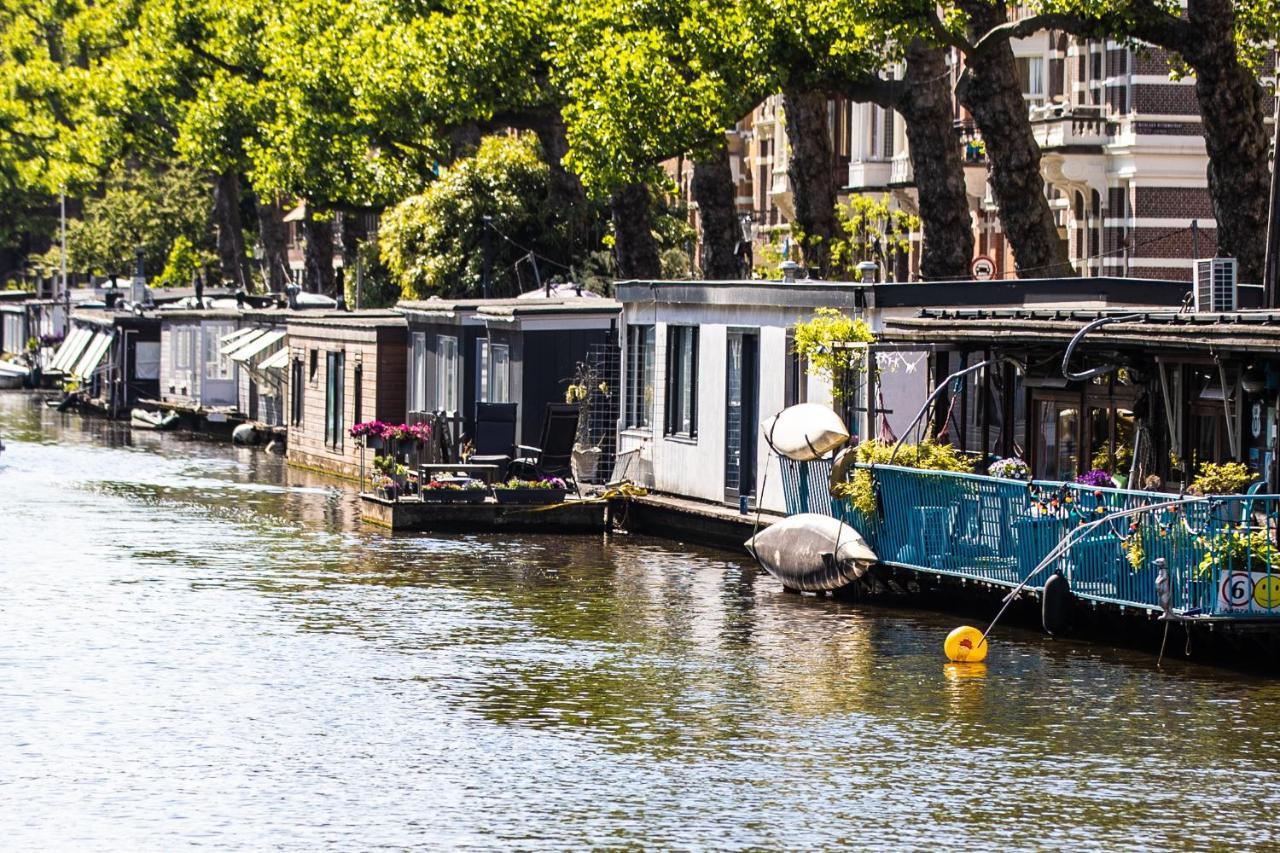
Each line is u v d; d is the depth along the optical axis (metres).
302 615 45.03
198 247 165.12
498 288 97.44
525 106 90.81
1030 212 61.47
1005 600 41.97
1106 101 74.88
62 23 175.50
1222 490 38.94
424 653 40.84
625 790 30.73
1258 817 29.61
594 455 63.34
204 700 36.44
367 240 122.44
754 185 112.19
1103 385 43.50
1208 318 39.12
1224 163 55.59
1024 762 32.47
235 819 29.12
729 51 63.59
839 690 37.59
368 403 76.88
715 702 36.59
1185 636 40.62
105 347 117.75
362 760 32.41
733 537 55.91
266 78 123.06
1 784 30.84
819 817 29.39
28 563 52.75
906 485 45.78
